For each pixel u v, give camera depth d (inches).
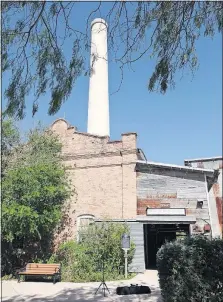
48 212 645.9
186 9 228.2
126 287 438.6
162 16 229.8
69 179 775.1
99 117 1000.2
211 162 1034.1
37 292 462.3
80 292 458.0
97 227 681.6
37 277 591.2
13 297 425.7
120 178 753.0
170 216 713.0
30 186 634.2
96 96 1012.5
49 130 818.8
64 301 395.5
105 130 996.6
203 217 704.4
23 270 602.2
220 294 267.7
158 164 737.6
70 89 237.5
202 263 276.1
